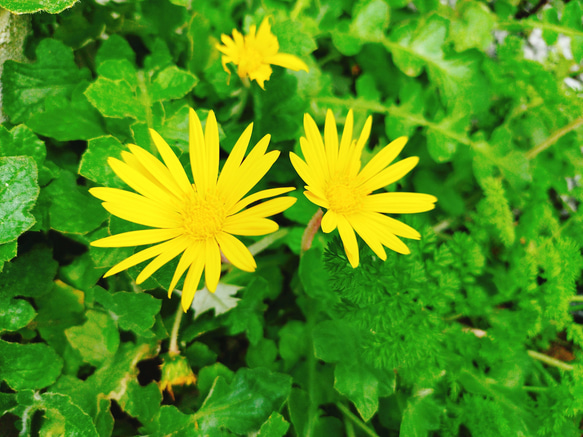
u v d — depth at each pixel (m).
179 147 0.14
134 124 0.13
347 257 0.12
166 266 0.12
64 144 0.16
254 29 0.15
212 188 0.11
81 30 0.16
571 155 0.19
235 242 0.11
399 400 0.16
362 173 0.12
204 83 0.17
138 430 0.14
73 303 0.15
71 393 0.14
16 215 0.12
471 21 0.19
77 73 0.15
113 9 0.16
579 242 0.18
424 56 0.18
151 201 0.11
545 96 0.18
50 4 0.12
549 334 0.19
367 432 0.16
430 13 0.19
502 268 0.19
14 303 0.13
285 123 0.17
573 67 0.23
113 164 0.10
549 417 0.15
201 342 0.17
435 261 0.14
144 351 0.15
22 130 0.13
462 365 0.16
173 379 0.14
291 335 0.17
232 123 0.18
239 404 0.14
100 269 0.15
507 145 0.18
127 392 0.14
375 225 0.12
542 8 0.22
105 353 0.14
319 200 0.11
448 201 0.20
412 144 0.20
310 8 0.18
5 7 0.12
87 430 0.13
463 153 0.20
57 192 0.13
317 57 0.21
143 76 0.13
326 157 0.12
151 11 0.16
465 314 0.16
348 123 0.12
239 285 0.17
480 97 0.19
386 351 0.13
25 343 0.15
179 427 0.14
